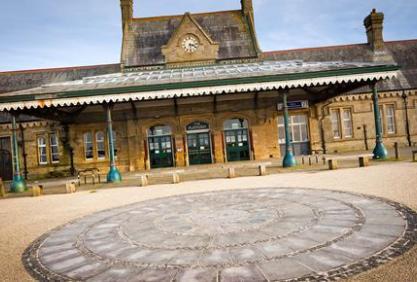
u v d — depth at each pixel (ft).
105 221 25.64
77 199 38.55
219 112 73.97
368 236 17.48
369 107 79.36
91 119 74.38
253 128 74.18
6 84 82.38
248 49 80.59
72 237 22.04
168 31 86.02
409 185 30.09
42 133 75.56
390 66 50.85
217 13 89.45
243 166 59.82
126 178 56.85
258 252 16.40
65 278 15.39
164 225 22.79
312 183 36.06
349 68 50.90
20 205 37.58
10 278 15.99
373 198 26.12
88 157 75.61
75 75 83.46
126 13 86.38
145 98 50.39
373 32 87.51
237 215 23.89
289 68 57.47
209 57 77.87
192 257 16.46
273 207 25.67
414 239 16.53
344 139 78.07
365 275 13.23
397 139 79.66
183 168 67.72
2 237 23.84
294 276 13.55
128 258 17.13
